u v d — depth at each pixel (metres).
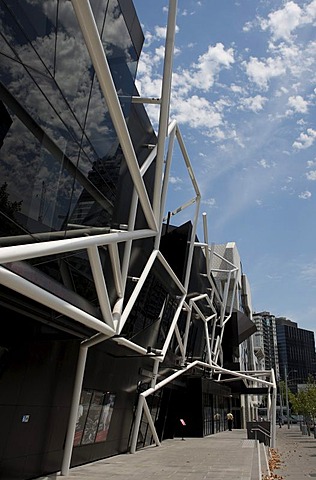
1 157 7.52
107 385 16.75
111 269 14.57
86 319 9.89
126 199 15.81
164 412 29.61
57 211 9.80
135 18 14.32
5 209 7.75
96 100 11.22
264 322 173.00
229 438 33.22
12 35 7.46
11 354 9.96
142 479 11.88
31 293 7.38
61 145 9.65
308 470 18.80
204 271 39.97
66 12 9.09
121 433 19.16
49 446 12.06
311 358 180.00
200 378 36.72
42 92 8.62
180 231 29.48
